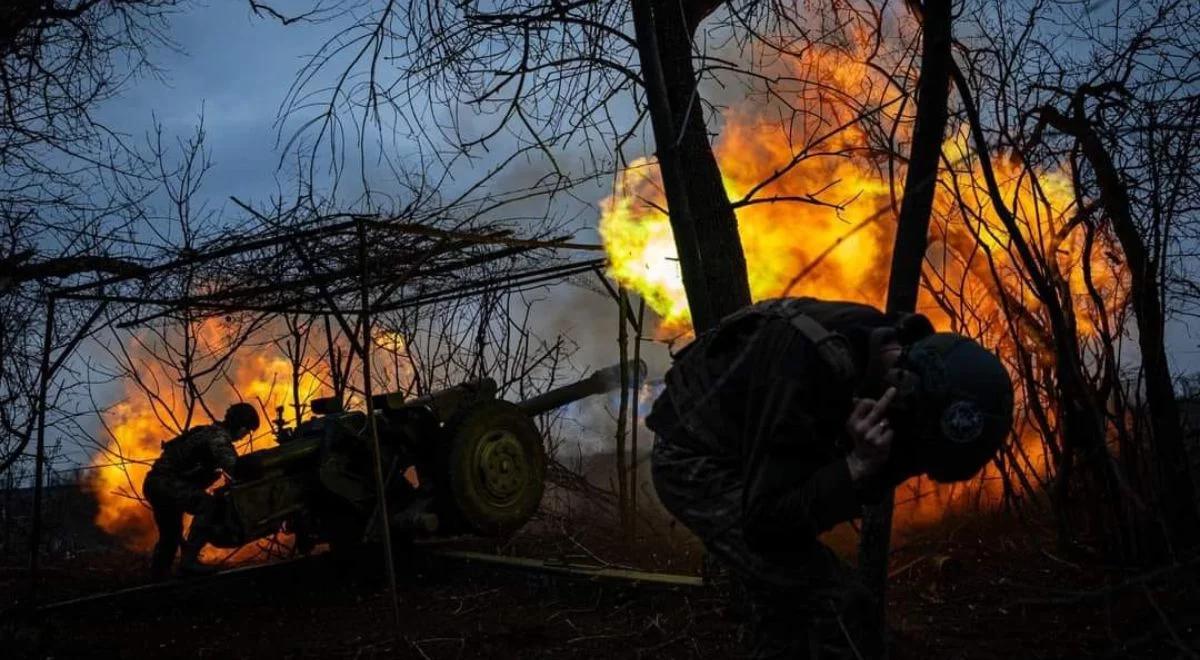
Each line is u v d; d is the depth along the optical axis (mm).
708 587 5012
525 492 7281
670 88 4812
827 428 2512
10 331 6664
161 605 6422
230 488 6539
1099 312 5086
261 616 6145
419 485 7078
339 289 6570
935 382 2406
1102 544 5023
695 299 4145
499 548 7297
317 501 6910
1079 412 4977
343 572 6961
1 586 7441
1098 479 5027
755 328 2701
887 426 2371
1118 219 4594
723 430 2693
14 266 6570
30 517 9227
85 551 9164
